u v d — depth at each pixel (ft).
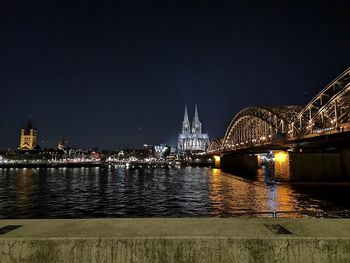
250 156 496.64
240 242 12.39
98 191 226.79
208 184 272.31
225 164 590.96
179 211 136.05
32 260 12.36
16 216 128.47
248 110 448.24
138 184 287.69
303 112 286.66
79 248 12.44
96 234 13.02
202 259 12.30
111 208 147.64
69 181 334.03
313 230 13.69
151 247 12.40
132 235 12.84
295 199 164.96
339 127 200.64
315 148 282.36
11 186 270.87
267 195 183.83
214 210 136.15
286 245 12.36
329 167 255.70
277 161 275.59
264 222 15.21
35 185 281.54
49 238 12.52
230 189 223.71
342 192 193.88
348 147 254.06
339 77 230.07
